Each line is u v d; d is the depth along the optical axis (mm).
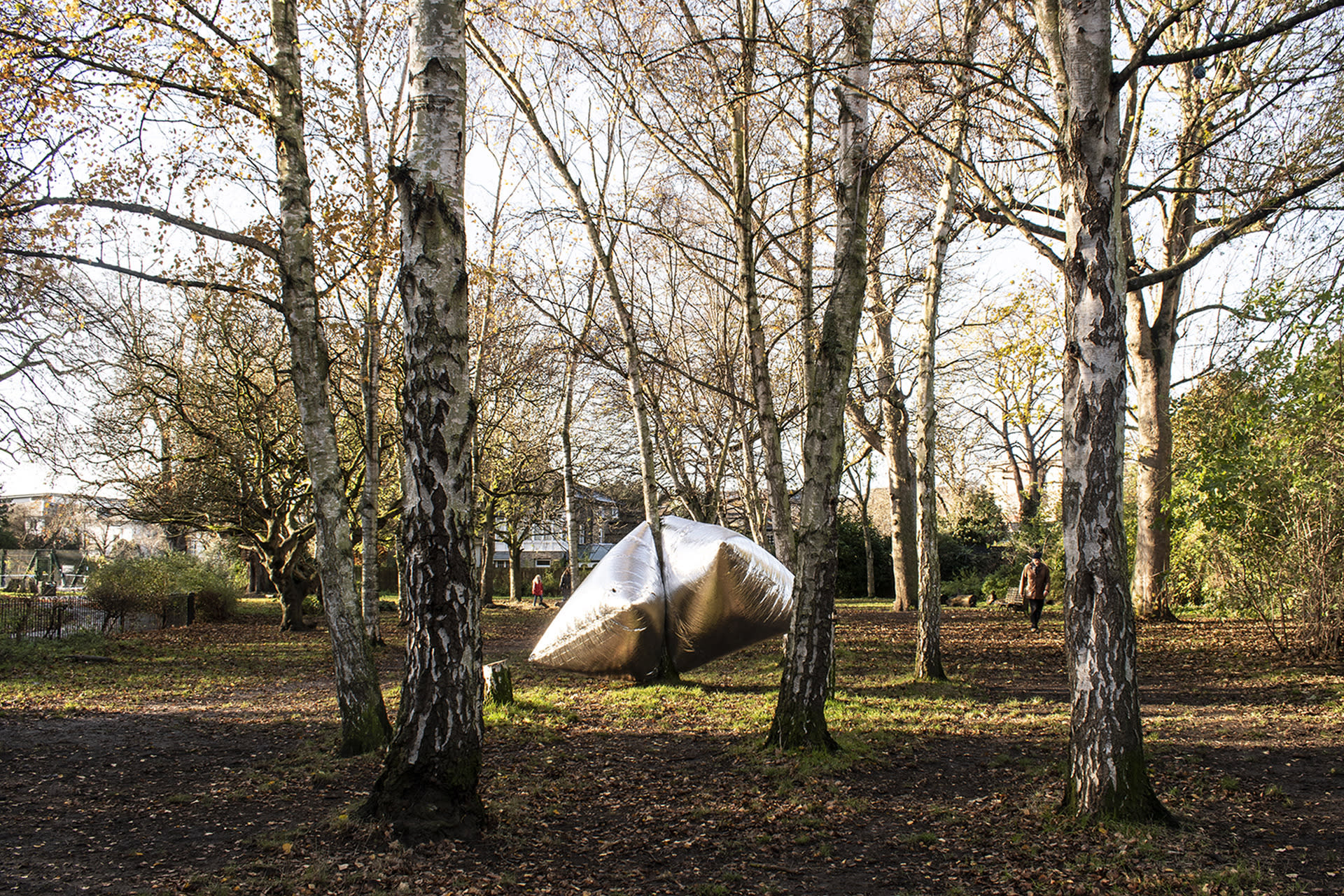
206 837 5680
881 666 13906
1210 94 12250
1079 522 5590
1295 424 13234
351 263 11438
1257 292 12016
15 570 46500
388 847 5207
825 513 7762
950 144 11672
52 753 8438
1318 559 12570
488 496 32594
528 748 8266
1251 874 4605
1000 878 4723
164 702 11781
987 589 30000
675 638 12422
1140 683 11648
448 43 5801
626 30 11297
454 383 5668
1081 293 5613
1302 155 9156
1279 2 10984
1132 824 5301
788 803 6270
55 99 8156
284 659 17266
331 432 8438
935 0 11367
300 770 7539
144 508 24859
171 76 8070
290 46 8516
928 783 6840
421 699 5523
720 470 20109
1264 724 8594
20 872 5012
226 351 23547
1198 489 15312
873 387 25812
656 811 6191
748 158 12133
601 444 31219
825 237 14023
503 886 4711
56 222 8898
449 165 5746
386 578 47250
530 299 14734
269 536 25031
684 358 19750
